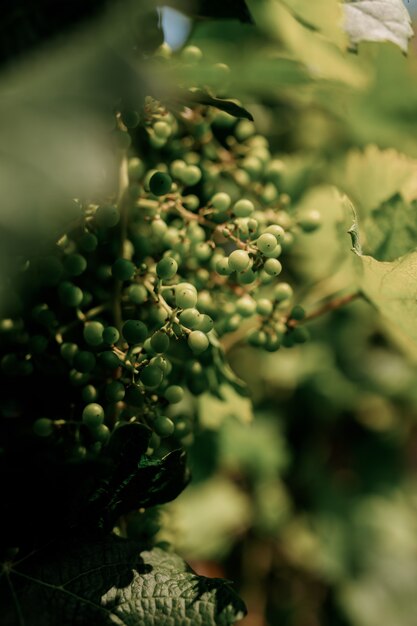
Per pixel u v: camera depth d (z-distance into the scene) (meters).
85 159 0.29
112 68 0.30
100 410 0.35
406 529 0.67
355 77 0.49
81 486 0.35
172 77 0.37
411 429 0.70
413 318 0.41
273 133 0.51
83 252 0.37
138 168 0.38
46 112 0.29
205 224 0.39
